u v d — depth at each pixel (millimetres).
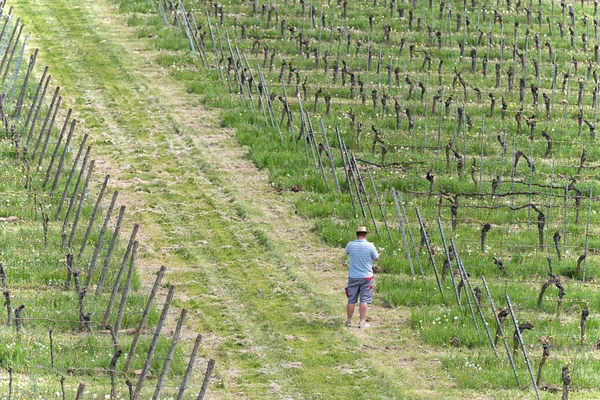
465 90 87500
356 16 109438
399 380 46500
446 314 52875
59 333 49469
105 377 45188
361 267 51844
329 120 82062
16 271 55719
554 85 93000
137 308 52219
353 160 67000
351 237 62781
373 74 94500
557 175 73938
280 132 78875
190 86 90500
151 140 79500
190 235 63812
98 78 92812
